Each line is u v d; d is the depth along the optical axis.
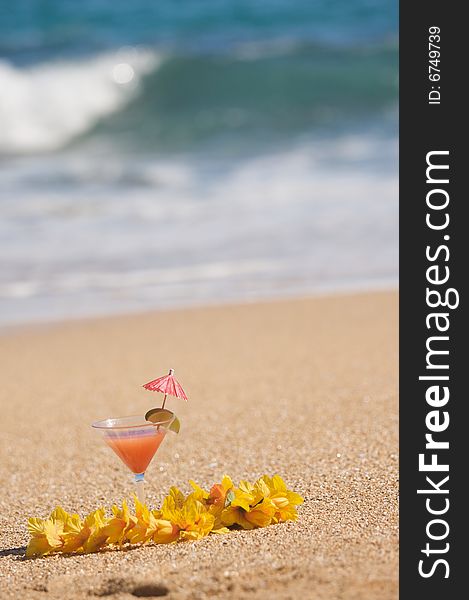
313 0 28.09
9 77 19.97
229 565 3.12
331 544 3.26
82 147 17.84
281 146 16.88
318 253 10.70
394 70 21.81
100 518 3.63
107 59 21.66
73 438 5.66
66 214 12.51
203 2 28.06
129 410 6.19
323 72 21.47
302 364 7.01
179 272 10.12
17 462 5.24
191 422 5.75
